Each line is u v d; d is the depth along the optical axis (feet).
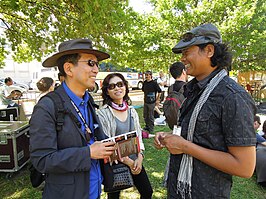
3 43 17.53
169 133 4.55
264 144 12.17
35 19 15.85
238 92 3.65
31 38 18.16
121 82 7.62
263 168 11.15
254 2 34.73
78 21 14.28
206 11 34.88
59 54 4.45
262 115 30.63
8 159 11.71
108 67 49.55
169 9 37.40
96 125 4.96
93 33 13.84
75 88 4.65
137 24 35.65
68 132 4.18
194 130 4.00
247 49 36.22
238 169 3.55
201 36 4.03
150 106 19.86
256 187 11.30
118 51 18.26
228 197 4.10
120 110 7.52
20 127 12.49
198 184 4.00
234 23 32.42
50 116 4.10
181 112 4.66
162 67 42.83
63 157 3.90
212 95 3.85
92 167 4.81
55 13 15.21
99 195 4.94
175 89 8.93
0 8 14.64
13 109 15.75
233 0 35.86
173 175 4.51
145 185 7.64
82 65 4.46
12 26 18.26
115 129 7.25
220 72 4.06
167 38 38.11
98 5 11.49
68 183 4.17
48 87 12.28
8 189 10.74
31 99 40.50
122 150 5.10
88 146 4.17
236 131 3.52
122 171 6.78
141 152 7.61
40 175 4.89
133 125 7.70
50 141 4.00
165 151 15.58
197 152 3.82
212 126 3.80
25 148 12.92
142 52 35.73
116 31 14.94
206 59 4.09
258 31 36.37
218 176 3.96
